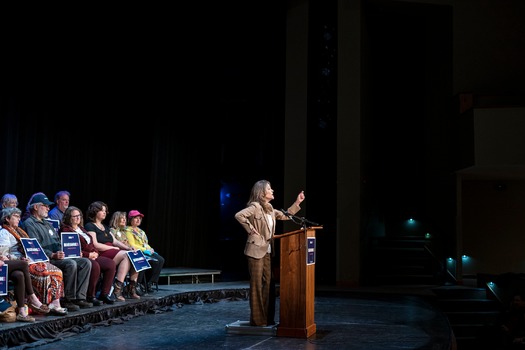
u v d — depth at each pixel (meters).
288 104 10.77
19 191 7.21
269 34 10.89
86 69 8.12
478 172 10.80
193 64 10.09
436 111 11.72
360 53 10.59
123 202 8.93
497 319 8.38
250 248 5.07
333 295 8.72
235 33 10.53
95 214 6.43
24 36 7.10
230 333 5.03
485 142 9.69
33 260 4.92
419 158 12.77
